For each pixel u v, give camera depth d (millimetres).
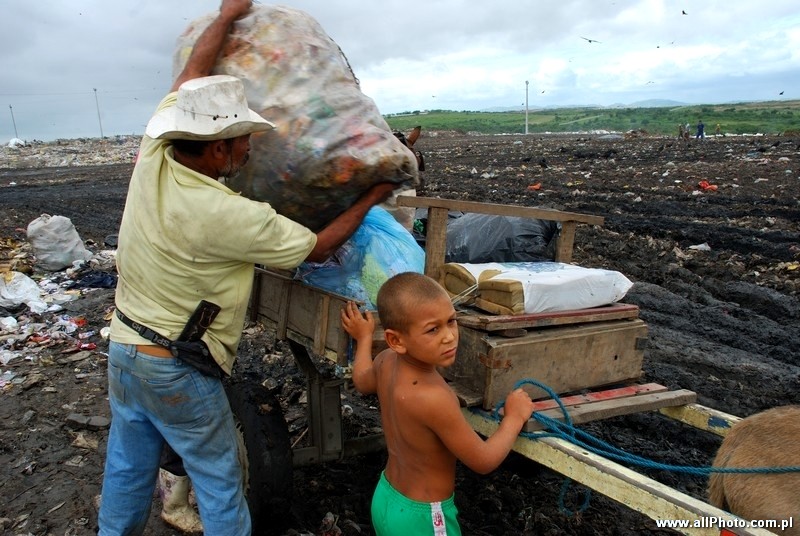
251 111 2879
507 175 20672
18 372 6348
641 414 5395
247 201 2773
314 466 4625
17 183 26766
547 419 2965
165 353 2848
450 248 5410
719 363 6355
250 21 3158
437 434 2674
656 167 20906
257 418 3662
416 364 2746
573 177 19391
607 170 20781
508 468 4512
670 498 2465
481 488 4352
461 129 77375
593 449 2859
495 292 3305
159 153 2809
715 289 8477
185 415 2914
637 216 13016
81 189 23672
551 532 3887
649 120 96438
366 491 4328
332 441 4008
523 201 15383
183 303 2826
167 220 2723
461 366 3273
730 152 24812
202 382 2924
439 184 19062
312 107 2994
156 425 2990
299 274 3768
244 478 3674
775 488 2668
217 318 2902
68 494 4387
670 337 7047
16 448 4977
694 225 11750
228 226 2703
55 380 6195
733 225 11797
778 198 14180
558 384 3340
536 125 100438
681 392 3529
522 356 3160
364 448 4184
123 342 2871
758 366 6266
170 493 3938
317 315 3551
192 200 2699
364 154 2932
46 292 8977
